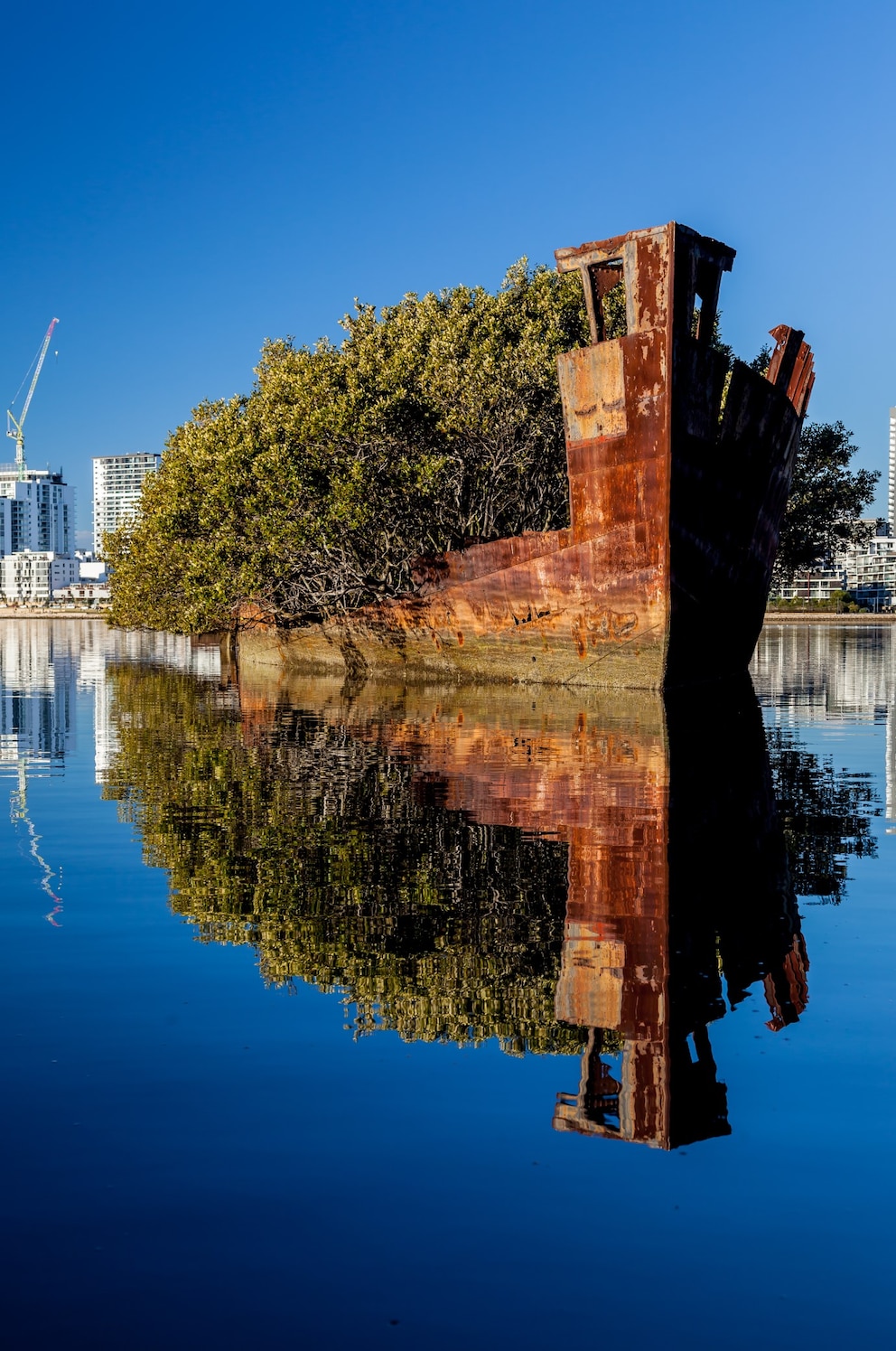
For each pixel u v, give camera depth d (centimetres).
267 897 783
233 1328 306
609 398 2564
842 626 11369
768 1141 410
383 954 645
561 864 884
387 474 3469
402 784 1327
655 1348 294
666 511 2538
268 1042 509
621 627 2748
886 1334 301
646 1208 363
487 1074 472
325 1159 397
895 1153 401
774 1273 329
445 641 3350
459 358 3750
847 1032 519
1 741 1916
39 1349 297
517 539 2975
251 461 3506
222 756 1642
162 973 613
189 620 3994
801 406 3059
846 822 1071
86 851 955
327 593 3650
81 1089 457
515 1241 346
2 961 638
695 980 595
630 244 2422
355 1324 307
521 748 1689
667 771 1434
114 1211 364
